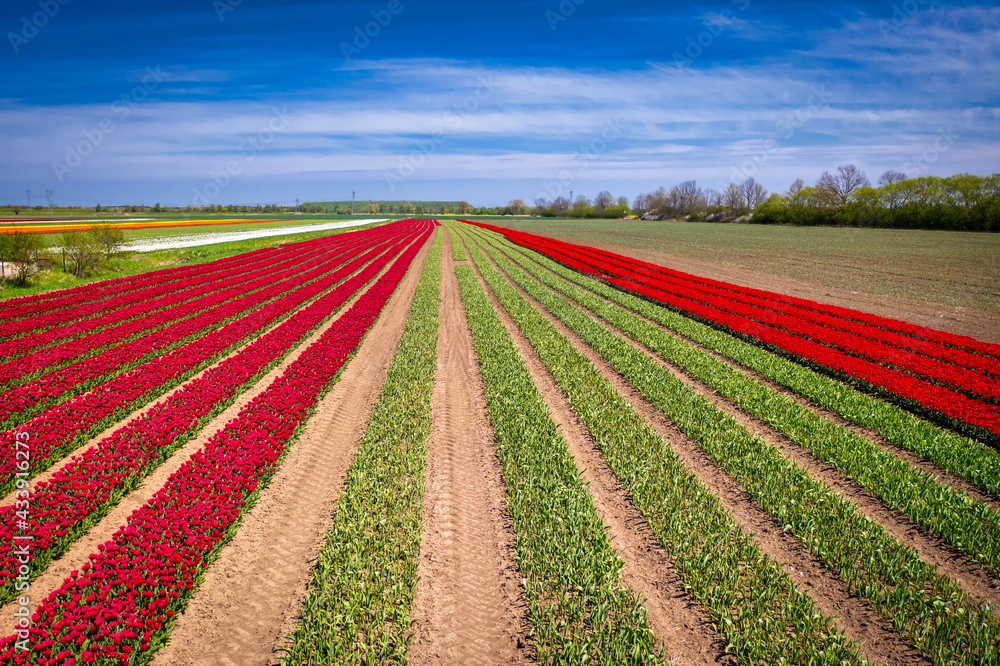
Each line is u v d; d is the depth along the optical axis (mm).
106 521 8070
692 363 16438
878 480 9156
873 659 5664
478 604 6477
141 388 13273
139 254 46719
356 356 17594
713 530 7762
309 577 6910
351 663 5465
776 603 6395
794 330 20547
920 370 15742
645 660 5547
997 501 8867
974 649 5688
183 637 5922
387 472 9320
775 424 11766
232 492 8539
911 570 6836
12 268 29953
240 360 15789
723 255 55250
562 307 25562
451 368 16266
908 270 42656
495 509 8570
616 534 7863
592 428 11445
